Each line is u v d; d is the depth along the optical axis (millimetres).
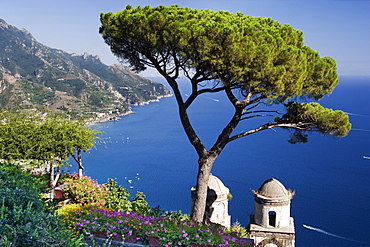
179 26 10570
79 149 15734
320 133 13016
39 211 6492
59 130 15062
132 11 11781
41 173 17250
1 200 5953
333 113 12273
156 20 10898
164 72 12641
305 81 11906
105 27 12484
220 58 10336
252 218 13906
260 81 10695
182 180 77312
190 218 12727
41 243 5496
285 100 11859
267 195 13031
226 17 11430
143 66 13438
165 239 8297
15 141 14344
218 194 13578
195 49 10266
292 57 10500
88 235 8547
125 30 11703
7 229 5176
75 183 13992
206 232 8930
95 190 13641
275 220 13078
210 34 10016
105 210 9922
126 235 8523
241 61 10164
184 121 12633
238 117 12547
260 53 9953
